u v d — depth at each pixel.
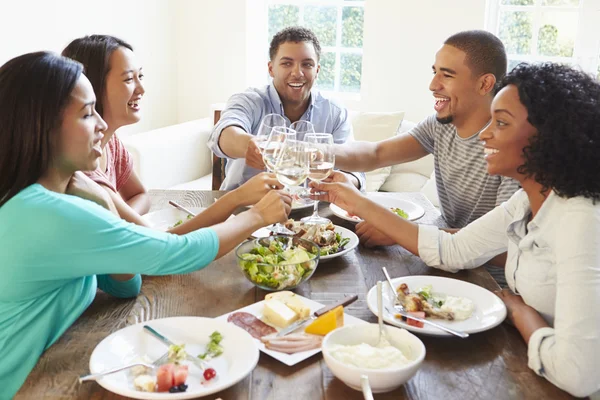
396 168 3.74
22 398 1.03
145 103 4.29
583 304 1.13
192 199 2.24
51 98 1.16
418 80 4.14
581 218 1.20
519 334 1.27
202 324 1.21
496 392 1.07
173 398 0.98
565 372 1.08
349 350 1.08
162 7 4.34
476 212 2.07
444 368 1.13
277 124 2.29
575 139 1.20
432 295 1.41
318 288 1.46
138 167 3.38
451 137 2.11
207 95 4.59
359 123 3.73
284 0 4.49
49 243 1.15
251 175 2.51
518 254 1.38
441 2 3.98
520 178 1.36
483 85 1.94
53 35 3.38
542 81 1.27
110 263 1.22
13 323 1.19
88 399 1.03
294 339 1.19
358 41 4.43
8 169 1.17
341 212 2.01
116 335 1.17
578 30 3.85
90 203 1.21
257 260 1.43
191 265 1.34
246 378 1.09
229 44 4.44
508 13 4.00
